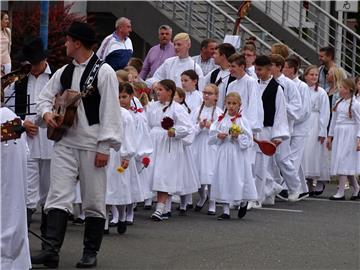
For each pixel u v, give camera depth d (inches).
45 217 529.0
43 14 683.4
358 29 1380.4
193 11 1087.6
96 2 1098.1
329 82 839.7
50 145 556.4
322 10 1133.7
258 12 1178.6
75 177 459.8
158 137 636.1
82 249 504.7
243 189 639.1
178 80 756.6
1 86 436.5
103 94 454.9
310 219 646.5
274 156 738.8
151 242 534.9
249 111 679.1
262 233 577.0
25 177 417.1
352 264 485.7
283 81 745.0
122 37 754.2
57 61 958.4
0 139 401.1
